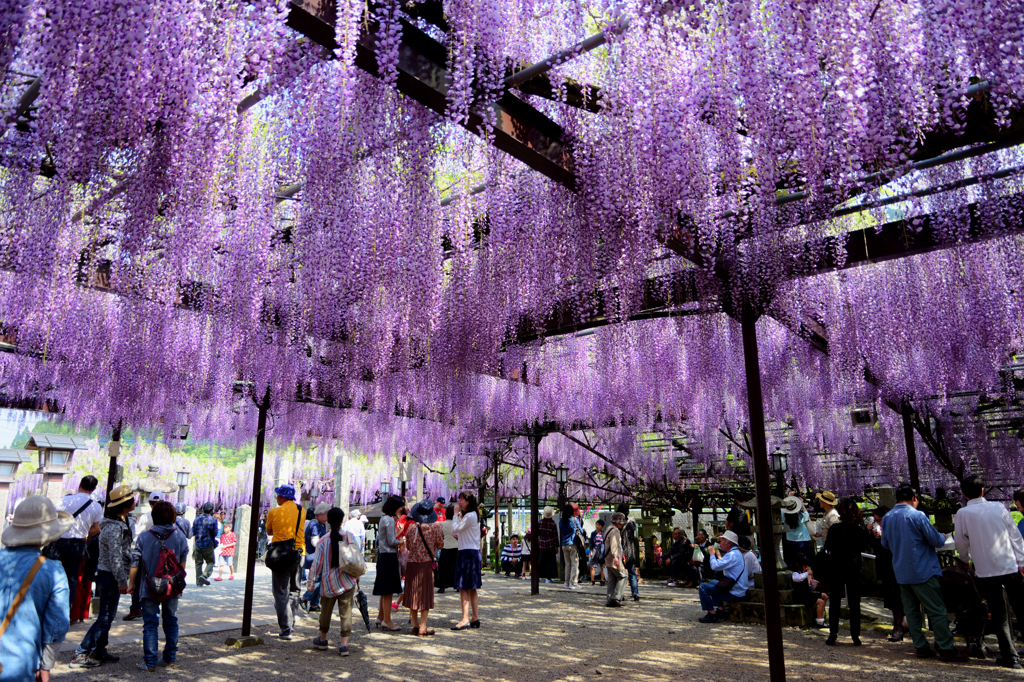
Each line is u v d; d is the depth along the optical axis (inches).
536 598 346.3
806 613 243.0
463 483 640.4
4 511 386.9
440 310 190.7
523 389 348.2
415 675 165.9
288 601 220.4
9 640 80.5
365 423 392.5
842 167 109.0
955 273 208.4
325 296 183.3
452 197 168.2
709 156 132.9
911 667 167.6
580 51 116.6
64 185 99.7
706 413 346.6
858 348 238.8
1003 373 293.1
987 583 168.1
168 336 230.8
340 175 130.3
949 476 376.5
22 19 75.0
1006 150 161.6
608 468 504.7
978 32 87.1
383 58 95.2
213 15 86.3
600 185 128.7
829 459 406.0
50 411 312.5
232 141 112.3
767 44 108.7
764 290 175.6
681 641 213.3
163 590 170.9
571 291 184.2
